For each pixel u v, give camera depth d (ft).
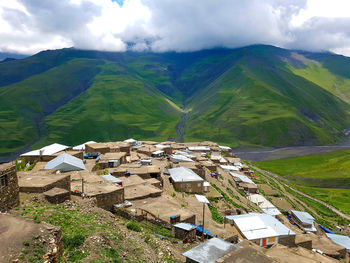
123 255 53.67
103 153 233.55
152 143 384.06
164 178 176.55
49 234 45.44
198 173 204.23
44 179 89.40
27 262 38.45
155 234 82.33
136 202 108.99
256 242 116.47
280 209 230.27
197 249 63.10
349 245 167.84
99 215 72.28
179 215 93.86
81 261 45.65
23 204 69.51
